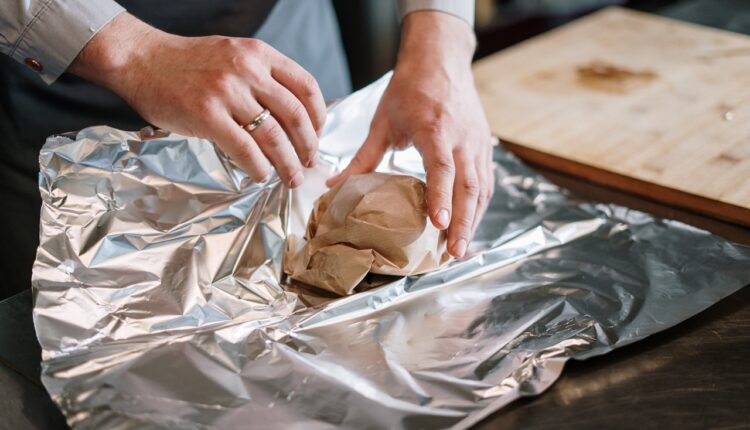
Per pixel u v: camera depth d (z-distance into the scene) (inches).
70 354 22.8
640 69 44.7
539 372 23.2
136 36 27.1
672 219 32.9
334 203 28.3
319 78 43.6
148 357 23.1
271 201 28.9
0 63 33.8
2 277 38.3
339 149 32.1
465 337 25.0
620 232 31.0
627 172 34.7
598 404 22.5
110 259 25.8
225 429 20.9
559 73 44.8
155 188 27.0
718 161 35.1
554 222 31.9
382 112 32.1
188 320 25.2
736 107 39.7
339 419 21.4
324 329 25.3
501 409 22.4
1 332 25.4
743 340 25.1
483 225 31.8
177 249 26.8
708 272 28.1
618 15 52.6
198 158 27.4
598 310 26.3
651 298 26.8
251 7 38.7
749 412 22.1
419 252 27.1
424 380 22.9
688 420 21.9
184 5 36.7
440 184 27.8
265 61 26.7
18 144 35.4
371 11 70.5
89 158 26.2
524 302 26.9
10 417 22.0
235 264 27.3
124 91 27.1
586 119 39.6
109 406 21.2
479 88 43.5
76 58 27.1
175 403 21.6
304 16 42.1
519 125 39.4
